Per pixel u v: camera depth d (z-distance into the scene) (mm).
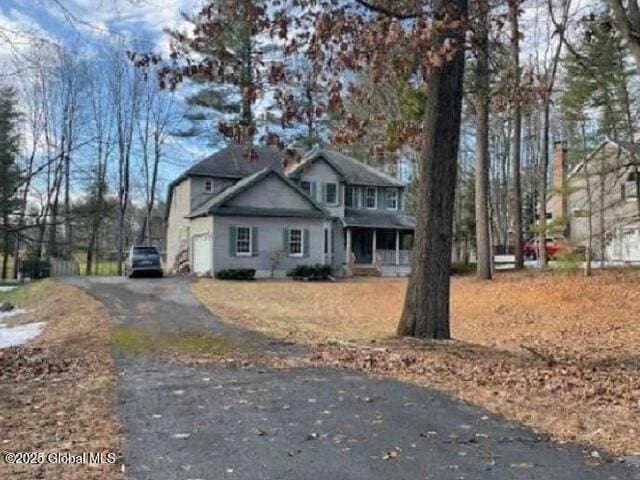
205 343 10617
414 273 10539
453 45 8523
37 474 4188
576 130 26422
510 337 12945
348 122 10758
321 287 23531
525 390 6895
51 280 26891
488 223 22938
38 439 4996
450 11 8516
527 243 40781
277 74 8695
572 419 5645
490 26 10438
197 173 31281
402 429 5281
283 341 10867
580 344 11883
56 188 27828
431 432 5188
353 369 8148
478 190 22844
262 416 5719
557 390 6938
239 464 4387
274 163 33156
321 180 32531
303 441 4938
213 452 4660
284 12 8617
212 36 8734
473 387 7004
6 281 36062
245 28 8938
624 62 19969
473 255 43500
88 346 10547
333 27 8461
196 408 6027
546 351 10750
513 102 11859
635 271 22047
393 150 11898
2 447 4785
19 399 6453
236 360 8891
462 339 12555
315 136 32656
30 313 19047
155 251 28359
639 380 7676
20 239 9133
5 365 8688
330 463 4406
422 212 10461
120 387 7004
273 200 28828
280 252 28719
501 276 23375
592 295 17906
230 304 17750
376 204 34469
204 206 29422
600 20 10484
